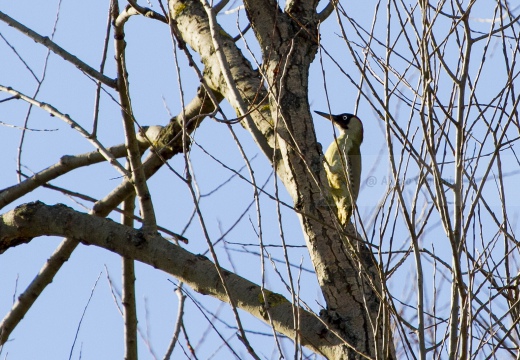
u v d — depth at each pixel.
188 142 11.41
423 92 8.40
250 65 13.04
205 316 9.48
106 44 11.54
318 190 10.83
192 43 13.80
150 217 11.88
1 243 12.50
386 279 8.62
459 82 8.30
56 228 12.17
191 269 11.22
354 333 10.14
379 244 8.55
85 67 11.64
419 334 7.90
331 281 10.45
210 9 9.36
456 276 8.05
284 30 11.79
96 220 12.05
